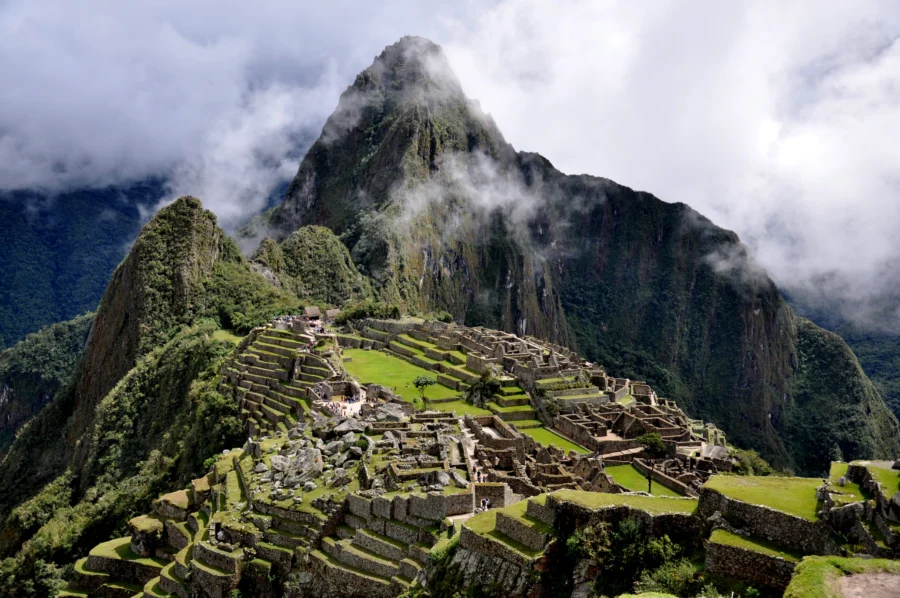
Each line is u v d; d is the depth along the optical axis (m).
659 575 28.38
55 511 114.44
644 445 104.94
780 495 28.45
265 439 66.44
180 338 188.62
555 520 32.12
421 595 35.34
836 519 25.70
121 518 86.62
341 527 46.19
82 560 60.53
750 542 27.06
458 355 151.12
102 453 150.75
